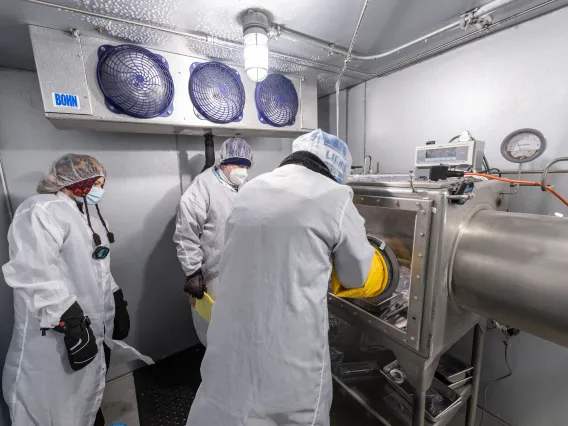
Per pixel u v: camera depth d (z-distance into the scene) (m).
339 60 1.51
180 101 1.32
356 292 0.82
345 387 1.22
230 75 1.44
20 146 1.33
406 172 1.69
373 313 0.99
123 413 1.41
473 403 1.16
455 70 1.38
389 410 1.10
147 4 0.97
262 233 0.71
